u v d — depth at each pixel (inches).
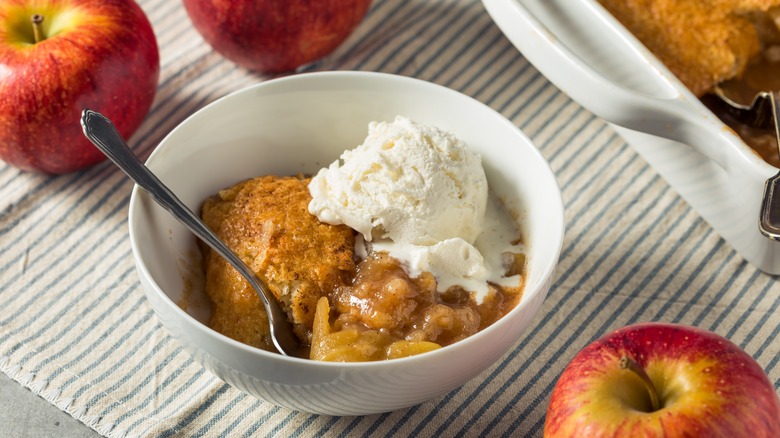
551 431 21.9
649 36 28.3
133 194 24.0
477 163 25.2
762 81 28.2
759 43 28.2
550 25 28.1
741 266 26.6
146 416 24.4
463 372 22.7
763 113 27.0
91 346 25.5
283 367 21.9
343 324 23.7
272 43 29.1
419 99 26.1
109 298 26.2
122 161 24.3
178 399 24.6
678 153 26.6
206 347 22.4
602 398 21.4
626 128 26.1
